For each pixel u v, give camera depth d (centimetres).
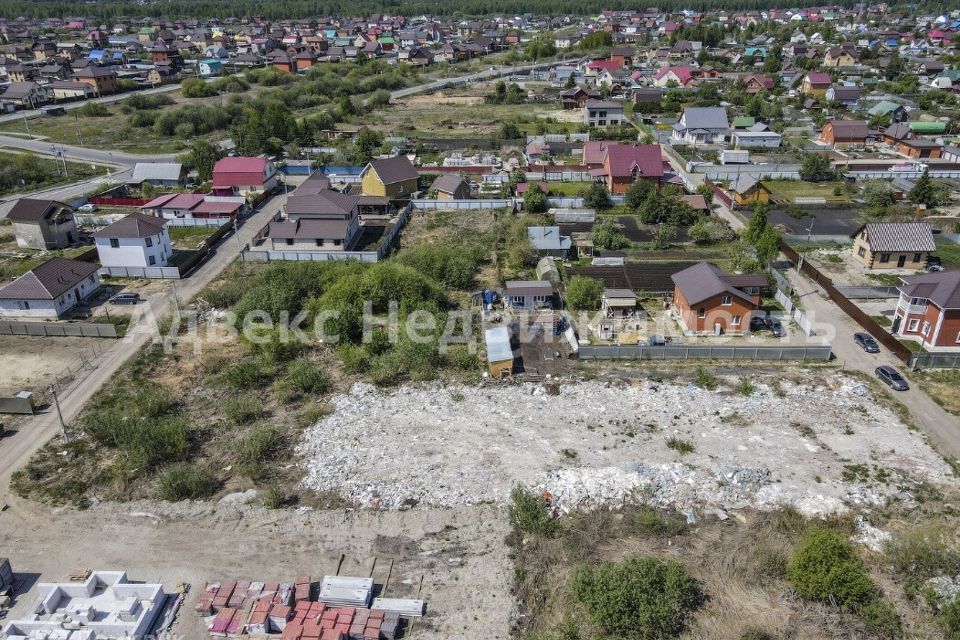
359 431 4138
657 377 4672
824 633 2794
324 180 8631
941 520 3381
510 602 2962
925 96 13775
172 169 9306
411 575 3108
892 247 6225
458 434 4097
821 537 3012
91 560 3206
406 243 7206
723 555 3180
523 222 7238
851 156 10406
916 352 4909
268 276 5925
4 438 4088
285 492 3641
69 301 5712
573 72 17100
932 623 2833
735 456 3866
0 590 3003
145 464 3809
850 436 4047
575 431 4112
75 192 8981
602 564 3127
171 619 2883
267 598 2914
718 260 6456
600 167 9488
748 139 10950
